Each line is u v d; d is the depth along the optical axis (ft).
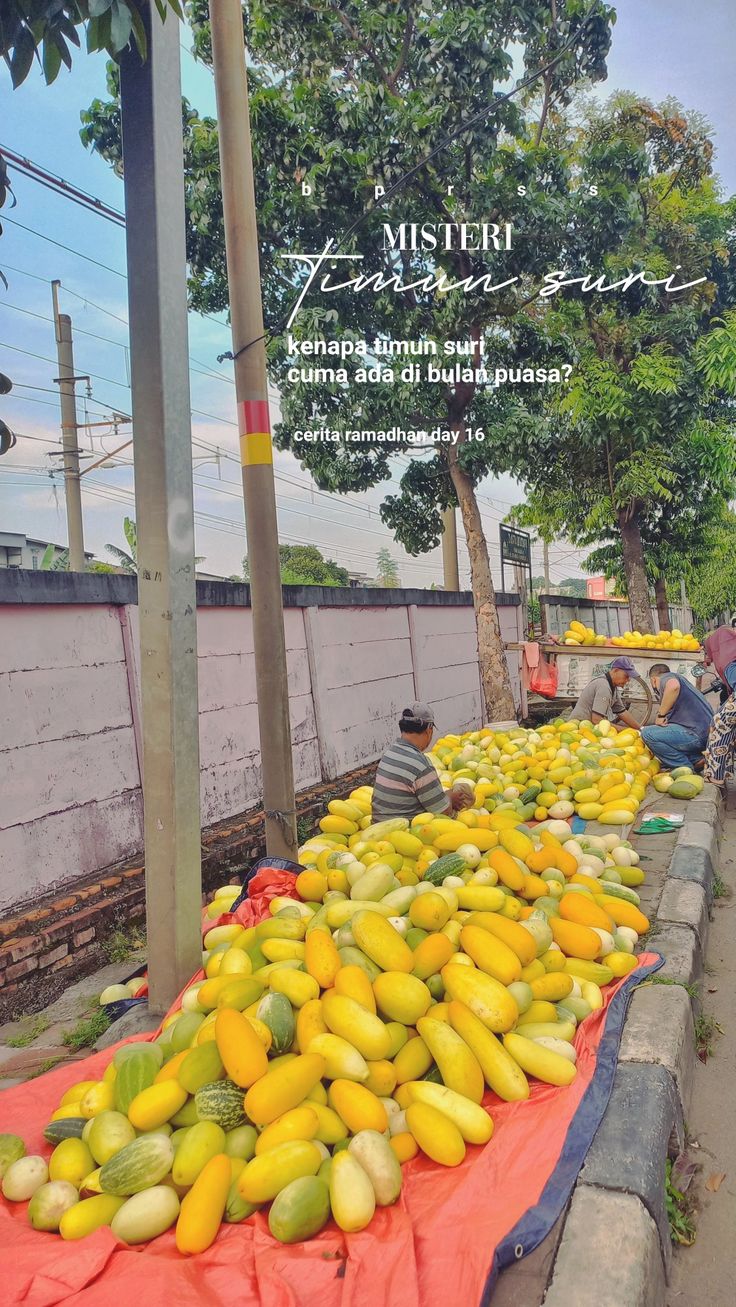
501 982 10.80
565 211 32.96
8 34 10.14
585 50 34.83
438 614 41.57
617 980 12.78
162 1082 9.30
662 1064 10.46
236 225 17.70
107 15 10.33
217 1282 7.27
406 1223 7.73
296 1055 9.84
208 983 10.99
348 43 32.48
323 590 29.91
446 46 30.04
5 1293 7.15
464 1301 6.85
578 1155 8.68
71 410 68.54
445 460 41.45
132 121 12.62
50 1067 12.43
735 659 27.58
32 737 16.76
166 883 13.08
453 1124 9.02
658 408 46.37
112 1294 7.02
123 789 19.39
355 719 32.01
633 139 50.80
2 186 12.32
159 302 12.64
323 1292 7.04
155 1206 8.00
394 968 10.62
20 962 14.62
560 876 14.58
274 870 15.34
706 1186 9.82
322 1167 8.34
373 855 14.29
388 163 29.89
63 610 17.81
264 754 18.08
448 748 32.24
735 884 20.17
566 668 43.86
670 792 26.37
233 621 24.53
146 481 12.94
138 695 19.98
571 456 52.70
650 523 61.77
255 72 32.89
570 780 24.27
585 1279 7.11
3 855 15.84
